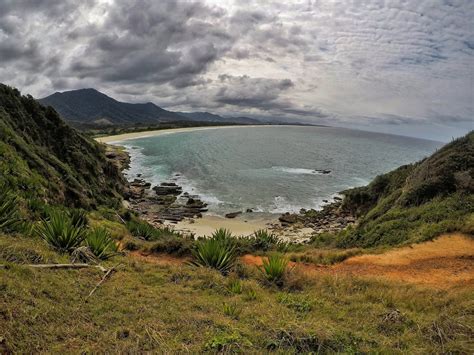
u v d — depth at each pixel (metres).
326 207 35.34
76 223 12.76
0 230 8.97
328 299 7.65
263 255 13.37
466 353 4.88
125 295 6.68
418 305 7.33
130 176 49.84
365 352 4.92
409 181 22.88
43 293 5.66
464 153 19.75
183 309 6.29
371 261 12.30
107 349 4.39
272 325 5.50
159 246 12.68
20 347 4.04
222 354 4.44
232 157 72.31
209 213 32.84
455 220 14.36
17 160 18.42
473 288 8.90
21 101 29.58
